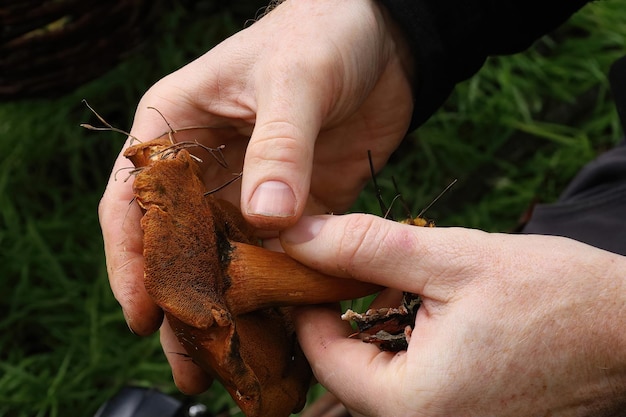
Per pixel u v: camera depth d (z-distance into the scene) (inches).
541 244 13.0
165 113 15.0
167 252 12.2
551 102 27.1
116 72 27.0
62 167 26.3
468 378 12.6
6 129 26.6
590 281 12.6
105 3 22.0
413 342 13.1
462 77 17.5
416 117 17.4
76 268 24.0
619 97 17.1
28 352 23.0
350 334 13.9
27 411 21.5
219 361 12.3
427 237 13.0
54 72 23.2
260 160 13.4
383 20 16.1
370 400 13.1
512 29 17.2
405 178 25.9
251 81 14.8
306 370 14.1
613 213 17.6
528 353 12.6
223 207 14.1
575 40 28.1
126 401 16.7
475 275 12.8
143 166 13.2
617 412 13.1
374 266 13.1
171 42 27.0
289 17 15.3
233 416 21.4
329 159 17.0
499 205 25.3
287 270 13.4
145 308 14.0
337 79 14.9
